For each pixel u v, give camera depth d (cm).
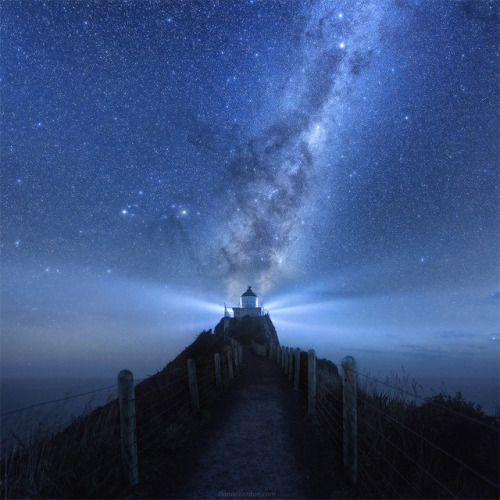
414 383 580
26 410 443
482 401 508
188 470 612
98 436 561
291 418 938
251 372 1969
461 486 400
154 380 1075
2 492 401
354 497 489
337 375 1265
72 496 452
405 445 492
